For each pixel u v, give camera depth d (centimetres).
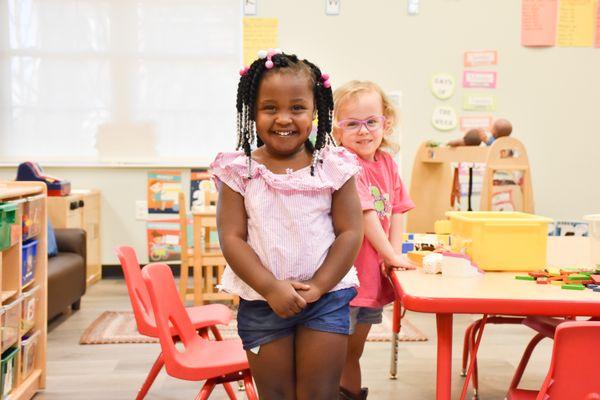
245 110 128
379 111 187
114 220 477
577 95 472
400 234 199
